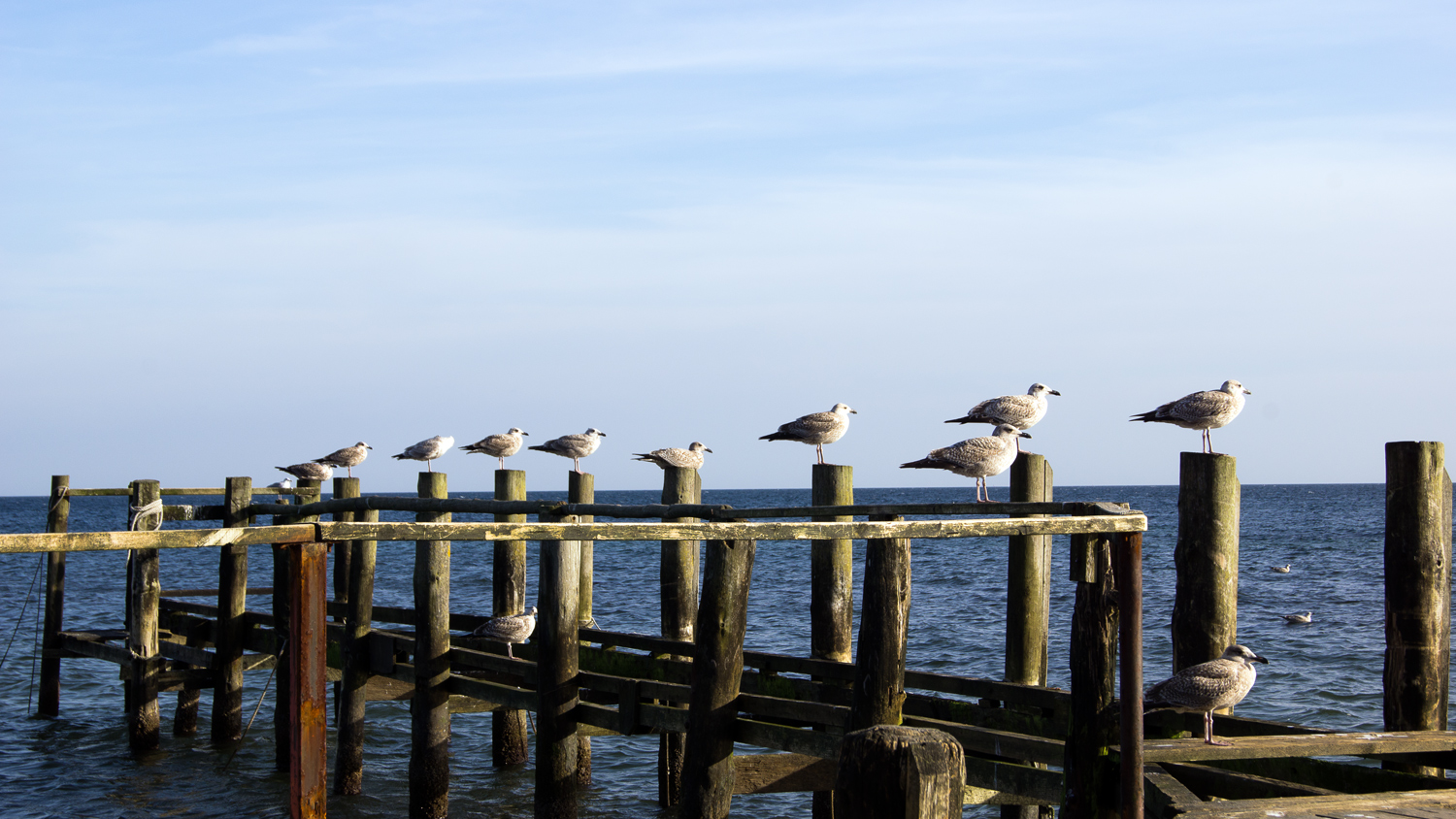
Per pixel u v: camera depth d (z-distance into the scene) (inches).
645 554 2012.8
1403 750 324.5
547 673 463.2
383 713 757.3
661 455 655.1
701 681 410.6
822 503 518.0
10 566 1731.1
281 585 624.4
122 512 4537.4
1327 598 1334.9
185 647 676.1
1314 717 706.2
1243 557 1943.9
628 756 663.1
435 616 524.4
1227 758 324.2
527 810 561.3
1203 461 393.1
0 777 608.4
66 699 804.0
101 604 1280.8
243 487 653.9
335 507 561.9
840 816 207.0
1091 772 343.0
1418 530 366.0
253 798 570.9
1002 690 435.5
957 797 202.2
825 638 514.9
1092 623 345.1
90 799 569.6
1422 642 364.8
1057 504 364.5
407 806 562.6
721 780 410.9
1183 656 393.7
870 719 389.4
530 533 299.3
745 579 415.5
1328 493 7130.9
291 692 251.6
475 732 724.7
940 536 337.1
